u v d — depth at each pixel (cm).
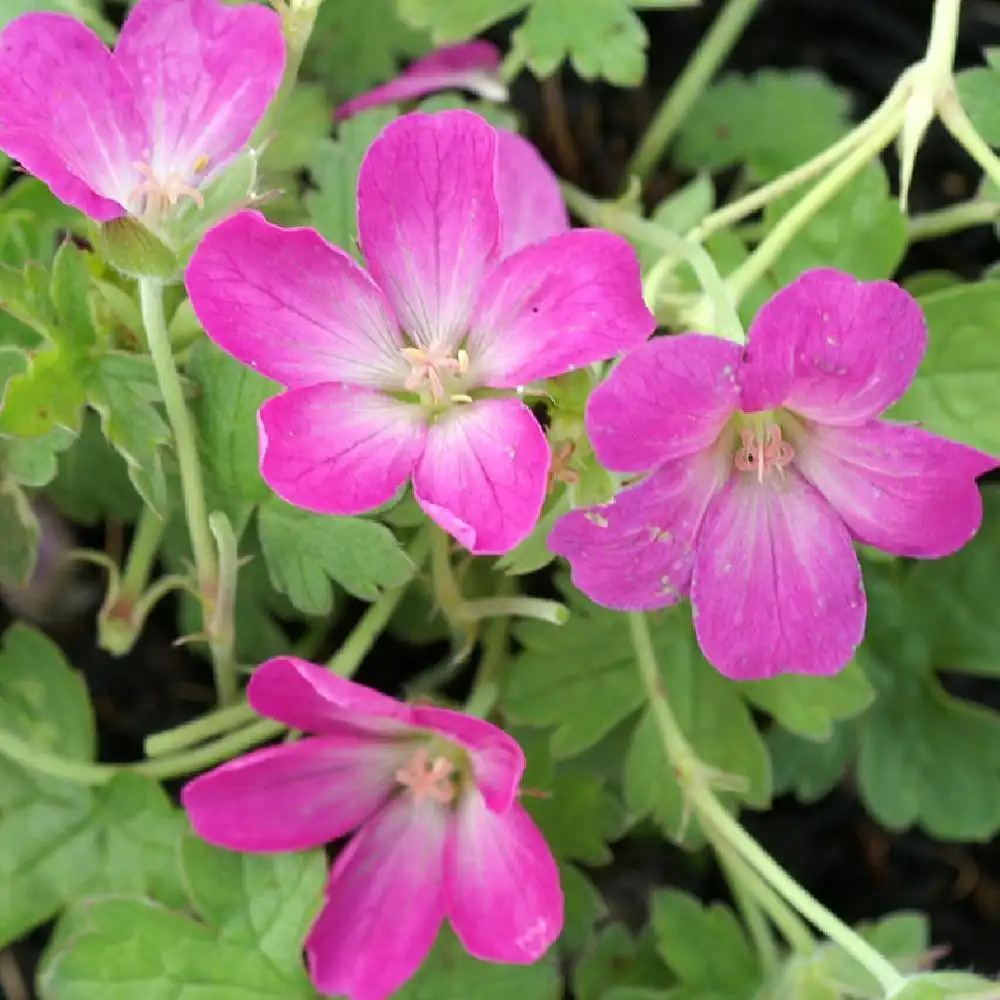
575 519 14
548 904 15
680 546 15
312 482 15
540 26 18
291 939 16
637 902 21
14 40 15
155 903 16
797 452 15
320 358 15
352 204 18
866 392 14
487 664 18
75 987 16
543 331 15
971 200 23
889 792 20
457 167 15
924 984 15
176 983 16
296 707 15
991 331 18
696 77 21
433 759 16
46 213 18
